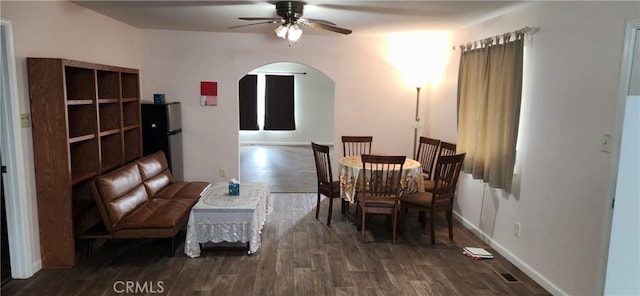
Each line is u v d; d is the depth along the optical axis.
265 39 5.33
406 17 3.99
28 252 3.05
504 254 3.62
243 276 3.17
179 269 3.27
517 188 3.44
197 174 5.53
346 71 5.52
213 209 3.48
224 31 5.18
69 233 3.21
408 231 4.27
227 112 5.43
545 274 3.05
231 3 3.50
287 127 10.83
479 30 4.17
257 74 10.60
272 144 10.98
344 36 5.39
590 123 2.61
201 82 5.34
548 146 3.04
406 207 4.04
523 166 3.36
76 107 3.53
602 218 2.50
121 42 4.62
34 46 3.05
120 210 3.31
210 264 3.37
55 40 3.30
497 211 3.77
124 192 3.46
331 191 4.40
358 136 5.66
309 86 10.74
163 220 3.30
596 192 2.55
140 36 5.15
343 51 5.47
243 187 4.23
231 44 5.30
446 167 3.86
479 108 3.85
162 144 4.80
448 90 4.96
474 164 3.97
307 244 3.86
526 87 3.34
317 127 10.93
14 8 2.82
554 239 2.96
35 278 3.06
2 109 2.82
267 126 10.78
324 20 4.02
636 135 1.41
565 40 2.86
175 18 4.29
